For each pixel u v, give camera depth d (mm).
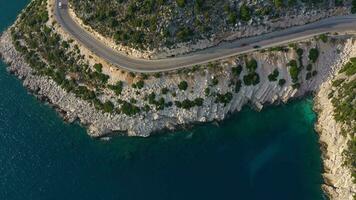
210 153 142000
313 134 143625
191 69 145125
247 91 147125
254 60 146375
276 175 136375
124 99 146375
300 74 147625
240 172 137375
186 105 144875
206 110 145625
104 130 146375
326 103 145250
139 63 147500
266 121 147000
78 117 149875
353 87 140500
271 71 146875
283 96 148375
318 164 137750
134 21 145750
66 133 147625
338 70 149125
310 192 132625
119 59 148500
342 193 129375
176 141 145125
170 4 143250
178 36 144375
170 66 146250
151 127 145750
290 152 140875
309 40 148375
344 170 131125
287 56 147125
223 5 145125
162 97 144750
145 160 141500
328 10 150500
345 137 134500
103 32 150000
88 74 149750
